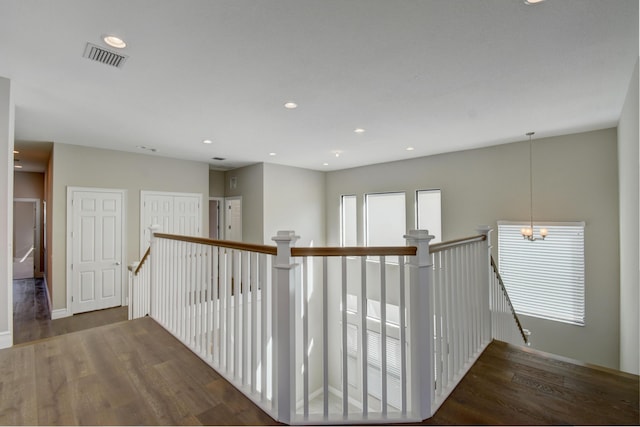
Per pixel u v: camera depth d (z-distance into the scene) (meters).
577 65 2.43
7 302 2.64
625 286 3.44
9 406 1.80
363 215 7.10
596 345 4.16
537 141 4.67
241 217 7.27
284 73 2.57
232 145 5.08
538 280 4.65
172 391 1.98
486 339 2.68
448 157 5.66
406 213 6.28
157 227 3.40
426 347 1.75
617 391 1.94
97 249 5.27
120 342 2.71
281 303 1.73
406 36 2.05
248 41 2.11
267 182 6.71
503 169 5.00
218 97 3.06
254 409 1.83
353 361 6.33
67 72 2.53
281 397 1.73
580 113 3.51
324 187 7.90
